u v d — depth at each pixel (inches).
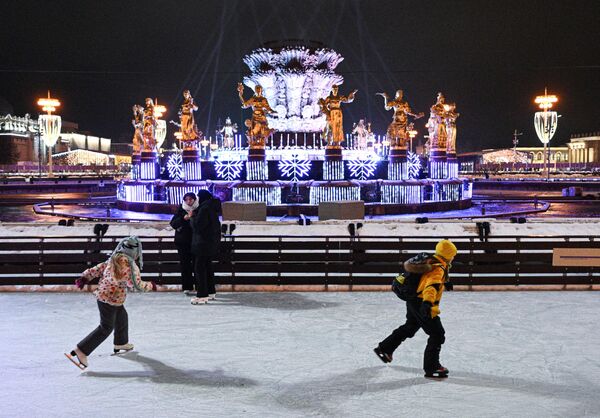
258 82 1242.0
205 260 381.1
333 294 407.5
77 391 228.4
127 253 263.1
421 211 1017.5
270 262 422.9
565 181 2402.8
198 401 218.2
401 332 251.1
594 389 230.5
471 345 288.4
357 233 438.6
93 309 363.6
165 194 1070.4
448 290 415.5
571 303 377.4
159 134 1934.1
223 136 1489.9
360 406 213.2
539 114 2613.2
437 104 1152.2
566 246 416.2
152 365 259.4
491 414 205.8
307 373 249.0
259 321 335.3
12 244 417.1
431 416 204.1
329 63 1251.8
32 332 312.7
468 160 6402.6
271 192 988.6
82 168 4584.2
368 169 1092.5
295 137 1230.9
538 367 256.2
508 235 434.6
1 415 204.8
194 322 332.8
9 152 5177.2
